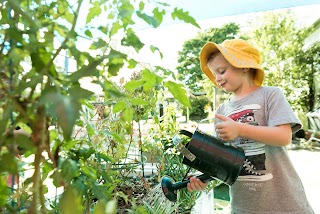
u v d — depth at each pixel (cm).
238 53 106
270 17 696
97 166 55
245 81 112
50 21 35
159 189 128
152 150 163
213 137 80
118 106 56
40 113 28
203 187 87
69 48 32
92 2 45
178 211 128
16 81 31
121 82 116
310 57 647
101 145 106
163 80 44
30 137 29
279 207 98
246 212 103
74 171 37
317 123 526
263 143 93
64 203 26
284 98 102
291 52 660
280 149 104
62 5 37
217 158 76
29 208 30
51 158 35
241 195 105
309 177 300
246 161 104
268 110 102
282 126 94
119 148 132
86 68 29
